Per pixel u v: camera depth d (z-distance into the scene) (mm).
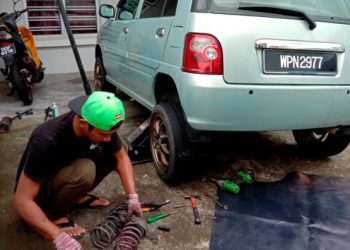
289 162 3197
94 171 2035
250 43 2234
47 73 6758
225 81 2221
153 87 2912
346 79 2494
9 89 5672
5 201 2514
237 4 2311
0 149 3363
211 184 2791
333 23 2453
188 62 2275
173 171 2613
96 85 5176
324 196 2652
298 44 2322
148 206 2428
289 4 2441
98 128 1661
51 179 1968
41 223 1654
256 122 2354
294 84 2346
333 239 2191
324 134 3064
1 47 4387
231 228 2275
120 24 3863
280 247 2111
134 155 3045
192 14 2297
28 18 6477
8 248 2059
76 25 6805
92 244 2092
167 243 2131
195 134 2479
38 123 4090
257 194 2666
